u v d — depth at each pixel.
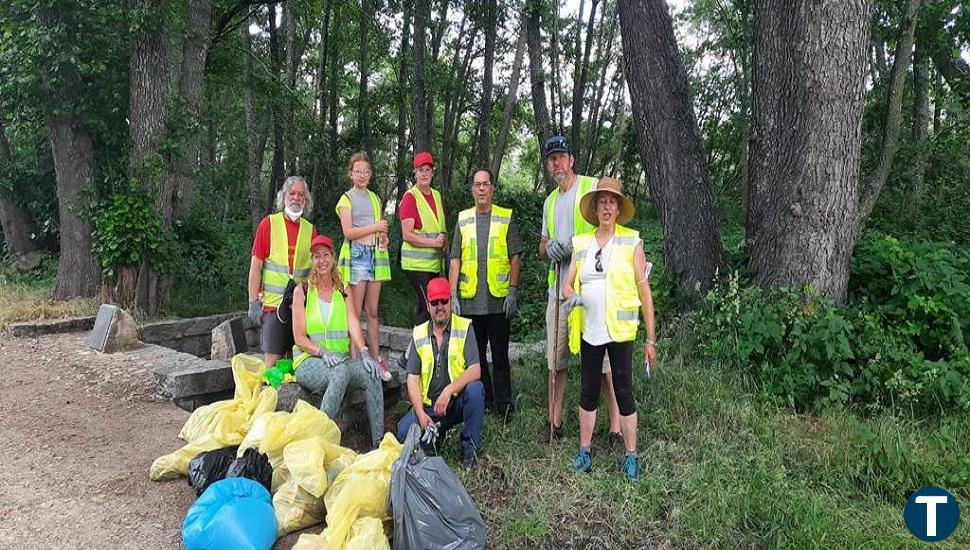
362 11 16.84
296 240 5.23
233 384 5.77
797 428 4.52
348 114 21.81
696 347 5.61
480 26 17.34
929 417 4.66
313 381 4.45
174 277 9.62
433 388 4.36
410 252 5.22
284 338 5.10
